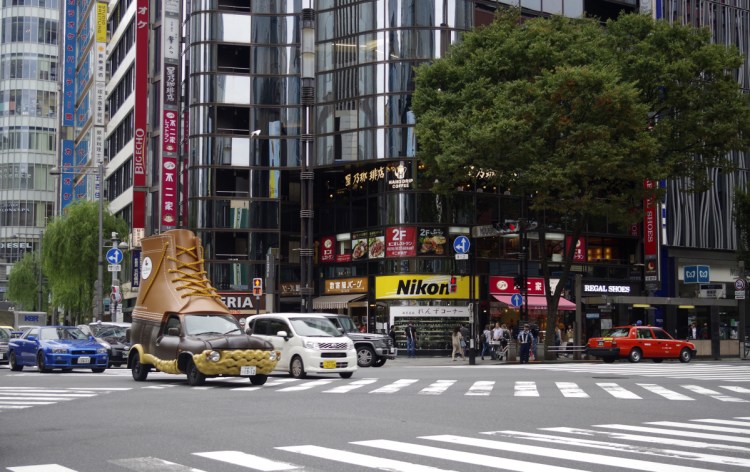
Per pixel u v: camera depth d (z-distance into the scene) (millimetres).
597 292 53906
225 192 52750
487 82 41188
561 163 37562
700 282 53594
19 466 9266
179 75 55156
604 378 26094
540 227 43188
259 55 53562
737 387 22891
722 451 10469
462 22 49438
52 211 127312
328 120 50688
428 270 48594
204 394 18766
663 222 54188
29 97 127875
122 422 13328
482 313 49844
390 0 49344
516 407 16109
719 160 42906
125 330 33938
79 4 93750
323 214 53781
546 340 42688
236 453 10000
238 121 53344
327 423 13117
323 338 24953
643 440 11422
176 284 22750
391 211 49062
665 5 55906
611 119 37281
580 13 54688
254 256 52594
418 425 12930
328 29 51375
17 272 90188
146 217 61000
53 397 18188
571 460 9531
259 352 21375
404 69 48906
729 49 42031
